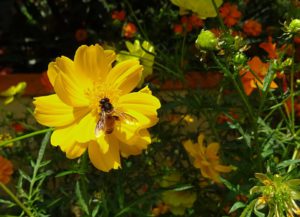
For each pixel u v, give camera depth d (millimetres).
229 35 237
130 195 292
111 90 200
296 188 220
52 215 290
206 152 274
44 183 324
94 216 235
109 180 279
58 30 594
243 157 271
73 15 589
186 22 372
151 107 197
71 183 296
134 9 540
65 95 193
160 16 476
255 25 410
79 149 192
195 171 303
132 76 203
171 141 316
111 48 296
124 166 278
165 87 363
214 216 295
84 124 195
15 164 374
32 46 598
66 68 198
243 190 239
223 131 337
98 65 202
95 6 576
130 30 413
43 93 430
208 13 254
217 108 277
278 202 218
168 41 460
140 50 288
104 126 190
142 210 254
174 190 266
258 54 457
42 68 579
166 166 304
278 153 282
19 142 370
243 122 305
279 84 300
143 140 197
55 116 196
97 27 587
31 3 619
